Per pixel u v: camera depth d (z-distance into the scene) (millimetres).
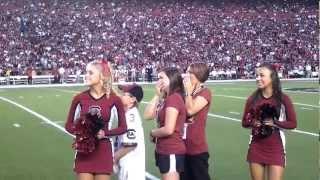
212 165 10500
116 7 59594
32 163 10836
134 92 5965
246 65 51750
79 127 5387
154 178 9289
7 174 9805
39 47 50469
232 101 25688
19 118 18984
